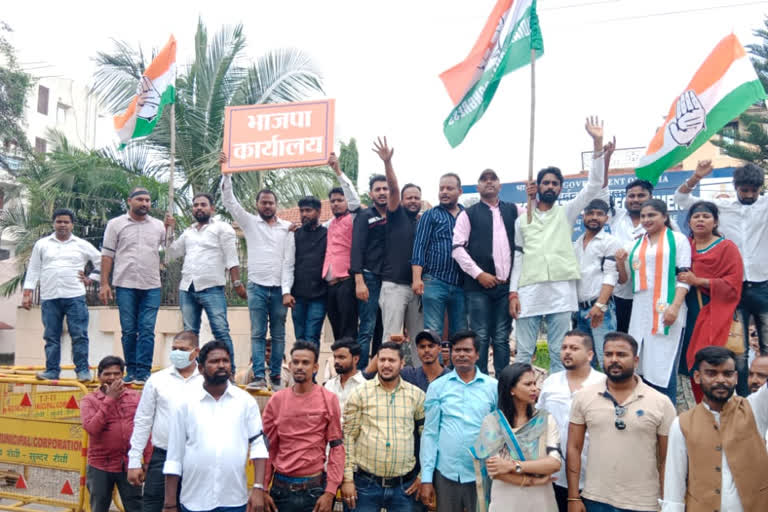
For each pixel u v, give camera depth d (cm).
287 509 546
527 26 686
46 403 830
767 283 623
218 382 531
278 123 757
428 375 599
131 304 761
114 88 1625
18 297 2533
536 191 657
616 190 1107
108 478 661
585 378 526
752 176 627
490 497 490
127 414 670
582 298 650
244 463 537
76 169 1567
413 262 677
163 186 1559
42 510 785
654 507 454
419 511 561
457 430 525
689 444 431
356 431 557
